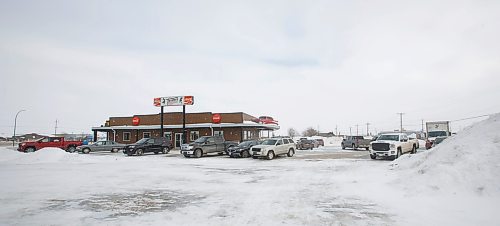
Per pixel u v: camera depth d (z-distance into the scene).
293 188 10.84
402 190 9.63
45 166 19.11
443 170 9.58
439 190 8.83
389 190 9.91
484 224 6.19
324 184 11.62
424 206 7.75
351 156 26.17
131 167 18.69
